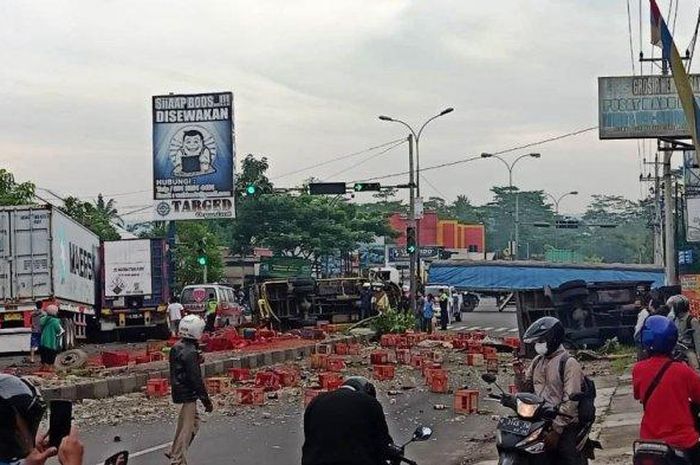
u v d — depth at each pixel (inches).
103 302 1932.8
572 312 1437.0
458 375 1208.8
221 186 2369.6
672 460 321.7
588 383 391.5
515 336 1947.6
